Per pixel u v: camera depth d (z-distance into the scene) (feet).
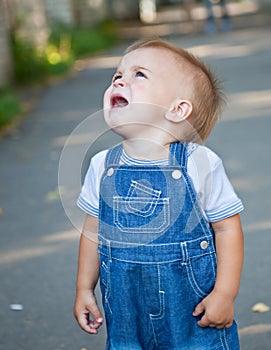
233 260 12.31
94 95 56.13
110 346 12.72
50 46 77.41
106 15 131.44
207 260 12.24
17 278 21.94
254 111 44.34
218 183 12.37
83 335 18.28
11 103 49.03
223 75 59.21
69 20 99.45
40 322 19.01
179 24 118.01
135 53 12.35
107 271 12.44
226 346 12.57
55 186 31.60
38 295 20.63
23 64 65.57
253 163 33.19
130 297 12.30
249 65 64.08
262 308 18.97
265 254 22.65
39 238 25.31
